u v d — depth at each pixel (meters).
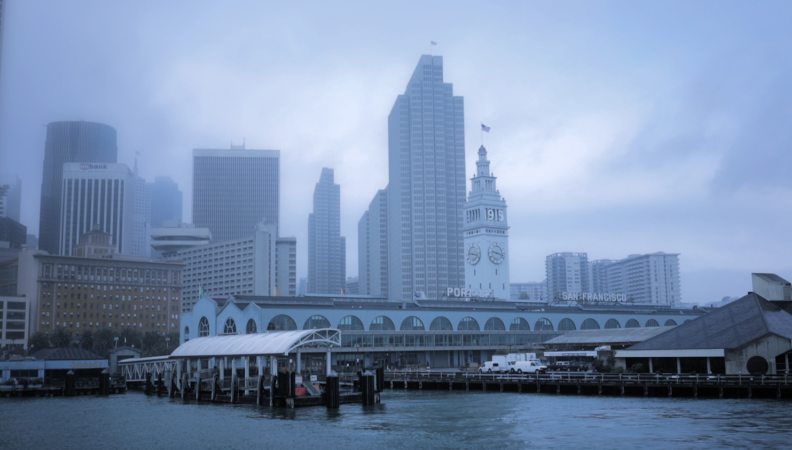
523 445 66.19
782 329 108.19
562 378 115.44
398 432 75.31
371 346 169.00
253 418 89.00
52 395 138.38
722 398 96.19
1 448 73.44
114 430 83.19
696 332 116.25
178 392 129.38
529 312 194.88
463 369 163.62
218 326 170.50
